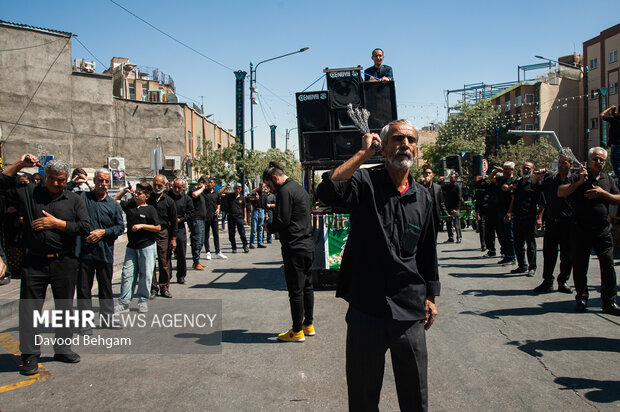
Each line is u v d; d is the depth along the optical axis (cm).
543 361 427
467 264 970
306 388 381
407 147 247
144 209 630
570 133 5106
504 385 379
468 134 4391
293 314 502
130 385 392
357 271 253
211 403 356
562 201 659
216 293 768
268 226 512
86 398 368
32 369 419
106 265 561
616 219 1074
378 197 254
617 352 444
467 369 414
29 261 430
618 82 4447
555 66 5219
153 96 3366
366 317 247
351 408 252
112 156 2836
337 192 245
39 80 2578
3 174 428
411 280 249
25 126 2544
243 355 463
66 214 444
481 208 1141
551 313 582
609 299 569
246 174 2528
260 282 855
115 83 3694
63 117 2655
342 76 798
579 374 396
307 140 807
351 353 251
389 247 248
